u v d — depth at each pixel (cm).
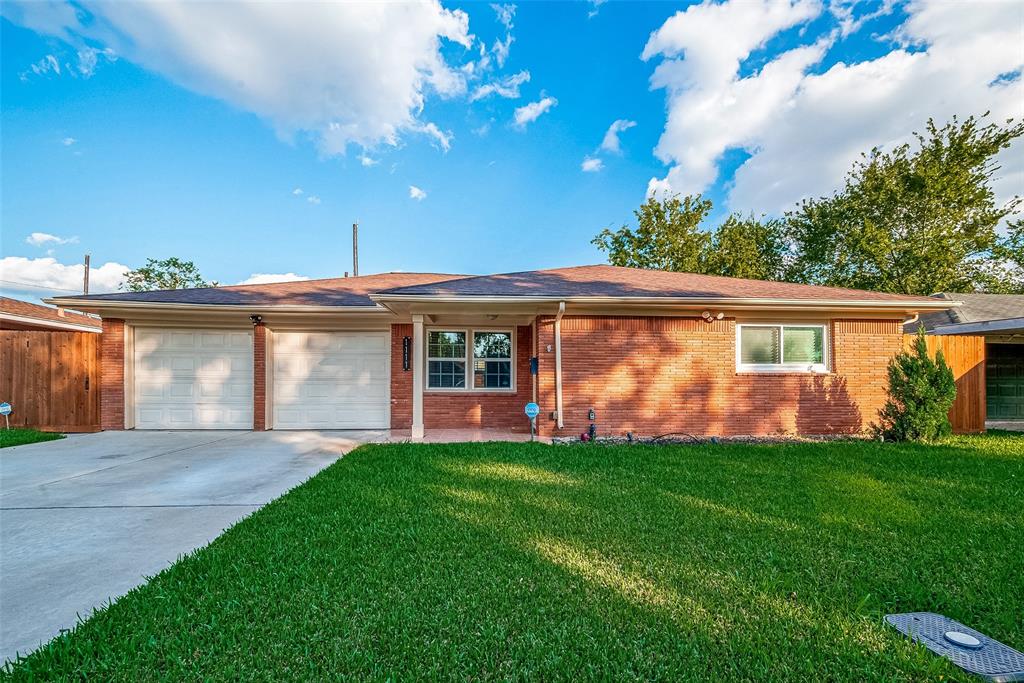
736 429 941
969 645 232
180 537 390
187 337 1053
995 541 370
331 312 1022
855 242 2309
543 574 312
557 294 892
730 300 892
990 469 623
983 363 1006
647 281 1080
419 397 920
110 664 218
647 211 2802
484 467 636
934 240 2072
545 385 925
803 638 240
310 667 218
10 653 233
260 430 1033
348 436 956
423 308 917
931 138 2123
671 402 935
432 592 288
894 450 771
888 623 256
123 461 707
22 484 568
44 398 1017
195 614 262
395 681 208
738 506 460
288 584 298
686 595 285
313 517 425
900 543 366
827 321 971
